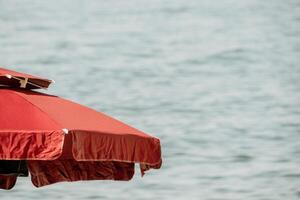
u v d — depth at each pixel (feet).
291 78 483.92
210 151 296.51
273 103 406.21
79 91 436.35
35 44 586.04
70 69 503.20
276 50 576.61
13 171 76.54
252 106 399.85
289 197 227.40
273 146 307.78
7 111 67.77
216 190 236.22
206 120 363.76
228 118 368.48
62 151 70.23
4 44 587.68
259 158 285.23
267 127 347.15
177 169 262.06
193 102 408.05
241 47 580.30
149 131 343.67
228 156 288.30
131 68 504.84
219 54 556.92
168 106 395.96
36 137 64.59
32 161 71.41
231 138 324.39
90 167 74.13
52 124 66.49
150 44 587.27
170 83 460.55
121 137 68.59
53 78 477.77
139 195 222.89
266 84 463.83
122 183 231.09
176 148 304.71
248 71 505.25
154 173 250.37
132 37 613.52
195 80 472.85
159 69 502.79
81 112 71.97
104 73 487.61
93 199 213.46
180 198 224.94
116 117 376.68
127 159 68.85
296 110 387.96
